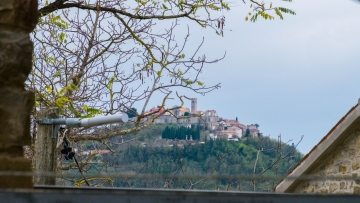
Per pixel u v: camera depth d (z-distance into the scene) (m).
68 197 1.93
